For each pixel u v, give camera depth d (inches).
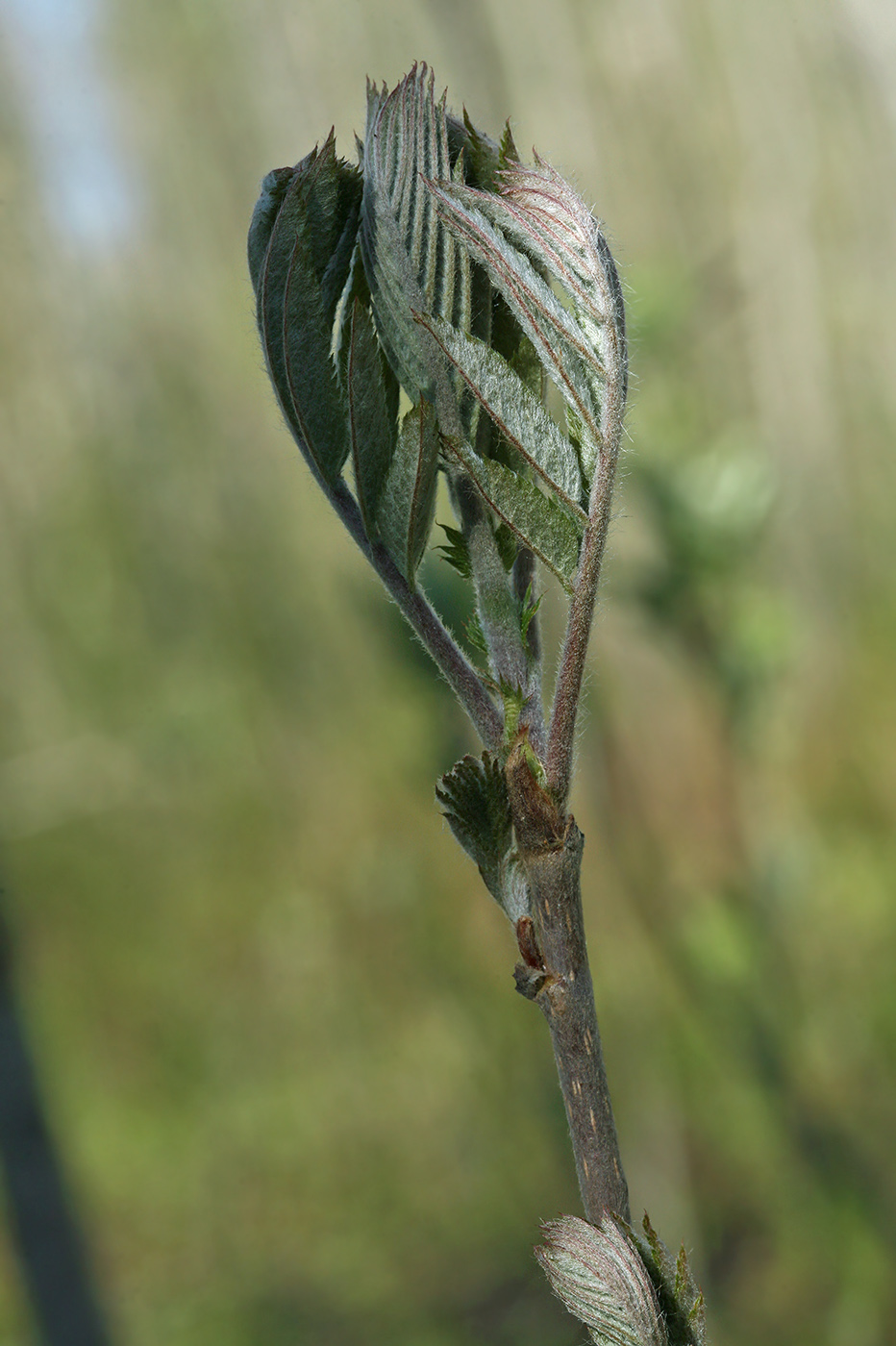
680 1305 20.4
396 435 20.6
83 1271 53.2
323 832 96.2
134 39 97.2
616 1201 20.5
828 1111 63.0
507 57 53.9
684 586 49.9
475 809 20.5
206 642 107.0
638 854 57.6
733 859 58.2
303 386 20.5
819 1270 62.3
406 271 20.2
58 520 113.7
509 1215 78.3
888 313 89.4
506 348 20.8
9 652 113.3
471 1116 80.7
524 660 20.6
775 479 51.0
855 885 70.8
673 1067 63.9
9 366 114.2
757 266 81.2
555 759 20.3
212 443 109.2
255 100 92.5
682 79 81.7
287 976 93.1
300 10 80.2
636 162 80.5
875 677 81.8
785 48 86.3
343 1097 85.9
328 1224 81.2
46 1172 52.7
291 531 103.4
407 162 20.3
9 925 52.2
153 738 106.5
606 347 20.2
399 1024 86.9
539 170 20.5
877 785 77.9
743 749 54.3
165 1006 95.8
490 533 20.6
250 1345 74.5
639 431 49.7
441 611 27.2
